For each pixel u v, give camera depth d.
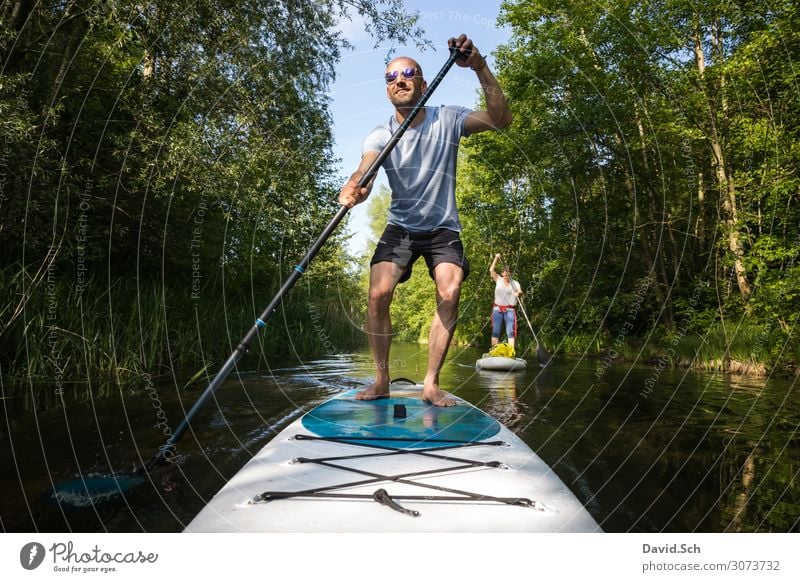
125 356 4.07
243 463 1.87
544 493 1.27
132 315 4.40
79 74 4.59
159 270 5.81
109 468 1.79
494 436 1.73
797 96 5.96
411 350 9.71
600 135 8.62
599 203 9.47
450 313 2.40
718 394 3.69
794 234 6.25
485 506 1.20
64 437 2.15
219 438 2.19
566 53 8.36
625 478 1.80
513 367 5.56
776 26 6.02
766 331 5.46
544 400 3.43
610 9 7.72
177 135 4.68
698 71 6.99
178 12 4.68
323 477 1.35
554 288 9.89
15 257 4.13
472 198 11.58
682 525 1.42
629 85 7.91
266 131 5.66
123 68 4.79
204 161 4.91
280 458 1.50
